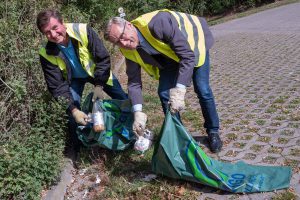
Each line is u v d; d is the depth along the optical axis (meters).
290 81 6.23
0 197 3.29
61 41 3.84
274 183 3.31
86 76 4.32
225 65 8.35
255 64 7.99
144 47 3.44
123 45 3.32
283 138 4.16
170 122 3.38
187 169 3.43
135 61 3.60
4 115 4.14
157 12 3.43
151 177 3.76
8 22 4.86
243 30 13.62
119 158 4.12
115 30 3.25
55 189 3.72
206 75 3.89
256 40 11.05
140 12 14.08
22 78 4.29
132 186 3.65
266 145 4.08
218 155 4.02
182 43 3.36
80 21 8.02
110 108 4.06
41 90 4.79
